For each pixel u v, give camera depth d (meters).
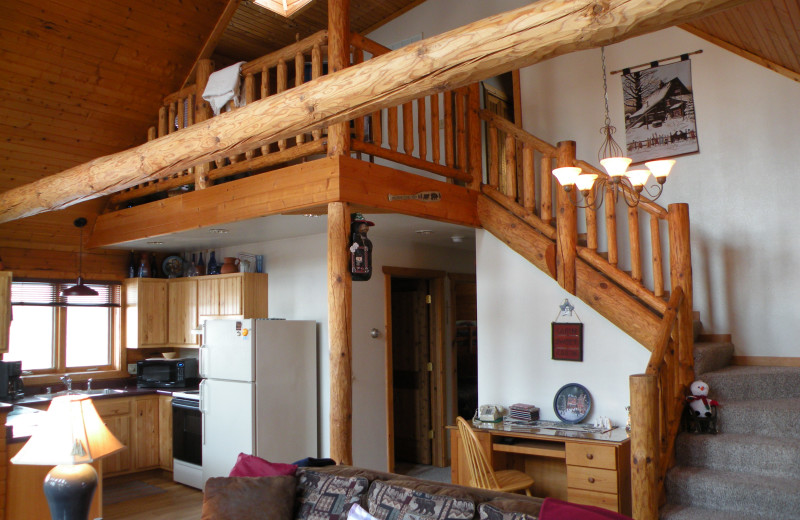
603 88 5.65
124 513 5.39
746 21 4.18
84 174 4.25
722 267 5.11
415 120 6.51
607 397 4.81
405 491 2.89
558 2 2.04
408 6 6.77
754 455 3.75
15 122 5.69
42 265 6.67
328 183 4.34
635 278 4.64
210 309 6.80
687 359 4.30
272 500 3.02
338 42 4.37
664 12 1.85
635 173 3.88
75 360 6.95
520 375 5.26
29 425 4.77
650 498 3.39
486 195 5.52
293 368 5.90
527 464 4.93
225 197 5.16
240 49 6.89
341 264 4.29
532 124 6.02
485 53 2.23
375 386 6.27
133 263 7.36
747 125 5.02
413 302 7.21
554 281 5.11
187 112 6.18
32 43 5.29
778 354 4.87
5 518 4.10
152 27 5.76
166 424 6.68
